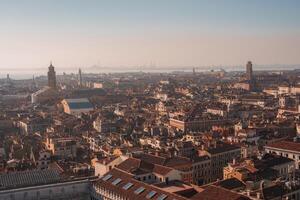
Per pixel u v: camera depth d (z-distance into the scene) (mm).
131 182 185500
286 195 174000
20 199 189875
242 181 193500
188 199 158500
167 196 164750
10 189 190875
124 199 176250
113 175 199375
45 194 195125
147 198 168500
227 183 187500
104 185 192875
